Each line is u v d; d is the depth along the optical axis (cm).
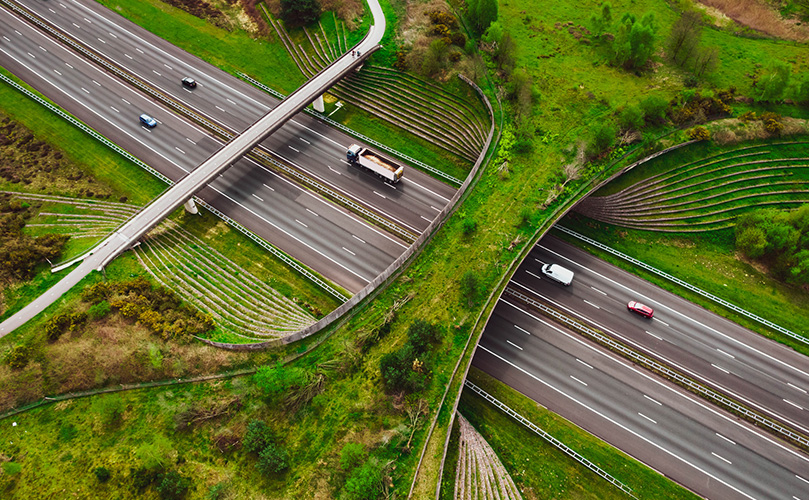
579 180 8331
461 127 9681
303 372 6419
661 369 7012
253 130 9094
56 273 7519
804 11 11569
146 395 6456
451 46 10481
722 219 8669
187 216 8650
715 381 7006
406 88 10288
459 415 6538
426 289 7219
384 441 5912
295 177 9156
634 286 8006
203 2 12019
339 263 8031
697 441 6444
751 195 8844
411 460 5812
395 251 8188
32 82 10412
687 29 10181
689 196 8838
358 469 5656
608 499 6097
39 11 11700
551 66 10375
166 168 9212
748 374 7056
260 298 7556
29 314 7075
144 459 5806
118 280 7494
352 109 10281
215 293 7550
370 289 7150
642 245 8550
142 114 9900
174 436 6091
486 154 8712
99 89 10400
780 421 6644
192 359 6644
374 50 10575
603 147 8706
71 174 9100
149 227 7825
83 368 6556
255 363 6644
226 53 11169
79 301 7181
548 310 7619
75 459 5922
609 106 9575
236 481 5772
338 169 9306
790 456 6319
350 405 6266
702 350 7294
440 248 7625
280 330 7031
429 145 9669
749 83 10119
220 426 6159
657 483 6141
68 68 10712
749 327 7544
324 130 9962
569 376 7031
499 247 7588
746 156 9138
